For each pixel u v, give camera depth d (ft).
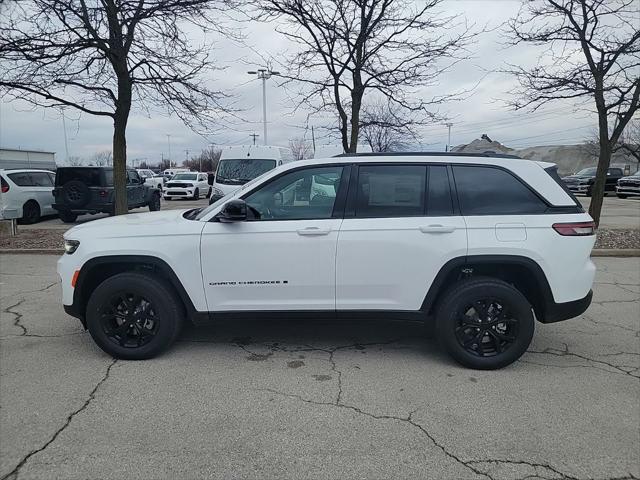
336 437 10.03
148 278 13.64
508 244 12.96
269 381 12.66
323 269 13.33
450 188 13.48
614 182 95.50
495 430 10.32
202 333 16.35
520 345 13.23
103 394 11.84
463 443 9.82
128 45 30.94
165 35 31.27
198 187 95.30
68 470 8.87
